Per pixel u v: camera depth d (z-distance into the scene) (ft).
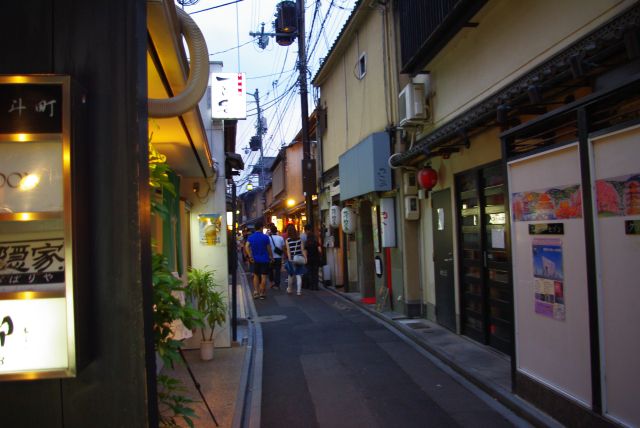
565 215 13.48
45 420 6.22
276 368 22.24
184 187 25.64
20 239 6.25
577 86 14.71
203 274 22.49
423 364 22.04
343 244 47.21
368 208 41.11
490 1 20.18
